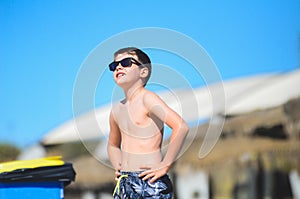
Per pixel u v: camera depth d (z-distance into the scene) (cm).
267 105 2944
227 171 2850
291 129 2819
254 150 2838
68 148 3225
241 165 2848
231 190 2841
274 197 2803
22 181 1110
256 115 2902
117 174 1030
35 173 1116
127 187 995
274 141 2845
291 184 2800
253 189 2831
